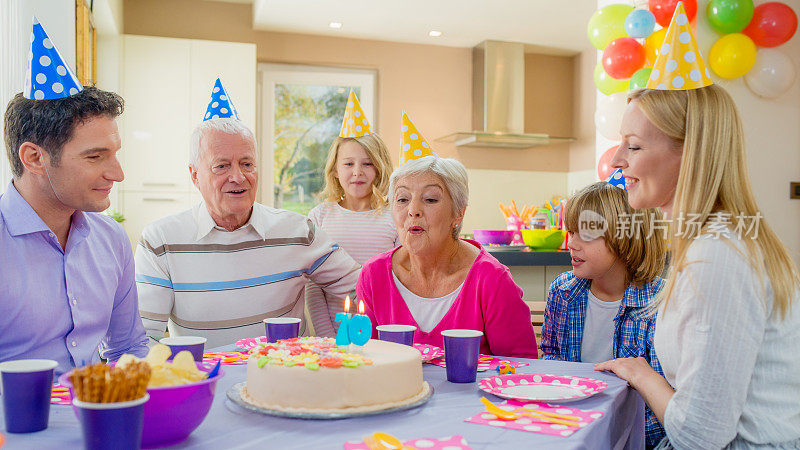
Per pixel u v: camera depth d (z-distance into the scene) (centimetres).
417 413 97
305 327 200
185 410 80
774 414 103
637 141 114
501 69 528
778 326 103
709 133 107
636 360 124
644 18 280
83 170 129
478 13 458
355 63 522
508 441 84
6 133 130
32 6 261
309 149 522
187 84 446
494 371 127
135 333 160
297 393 96
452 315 153
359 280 164
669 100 110
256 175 180
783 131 307
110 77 432
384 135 530
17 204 132
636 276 158
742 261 99
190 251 179
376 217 233
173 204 444
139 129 438
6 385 85
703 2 286
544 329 177
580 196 161
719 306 98
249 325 184
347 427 89
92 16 370
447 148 545
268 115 510
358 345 112
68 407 99
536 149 570
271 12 456
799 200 310
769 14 280
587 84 552
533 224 336
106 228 152
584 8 446
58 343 136
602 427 94
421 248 150
